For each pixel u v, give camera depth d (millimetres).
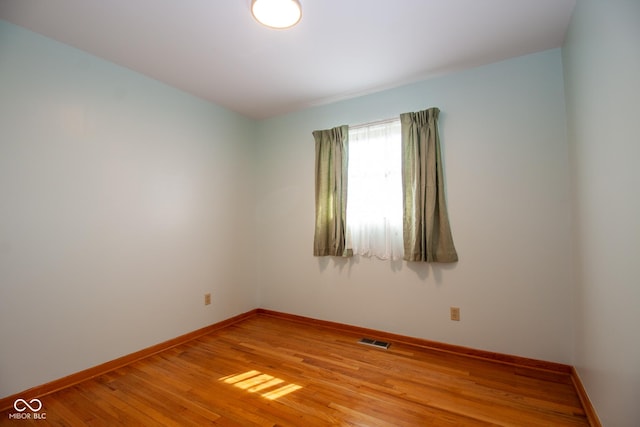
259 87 2705
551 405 1668
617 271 1226
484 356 2258
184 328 2693
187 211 2777
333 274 3002
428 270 2498
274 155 3490
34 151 1829
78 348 1989
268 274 3496
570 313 2006
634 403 1090
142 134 2430
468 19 1781
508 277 2201
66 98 1984
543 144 2115
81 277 2023
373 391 1830
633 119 1065
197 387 1897
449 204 2416
